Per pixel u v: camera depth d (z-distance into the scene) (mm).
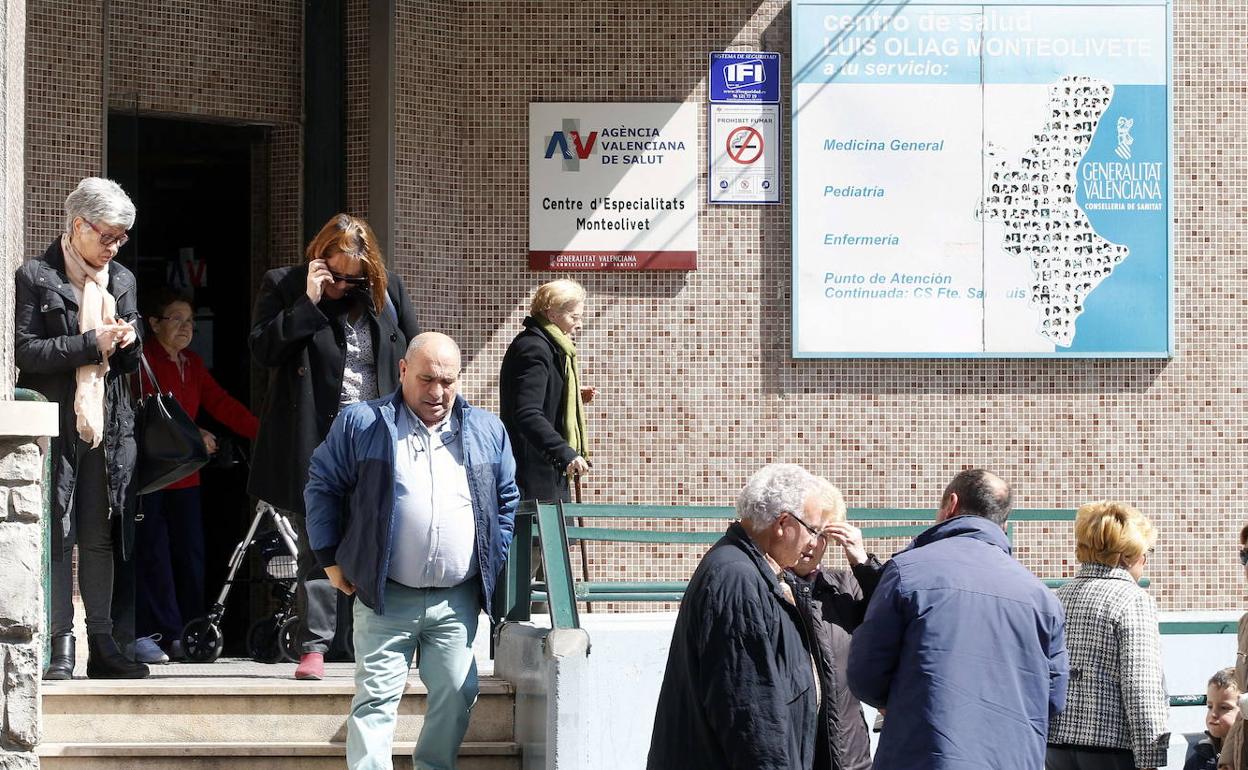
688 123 17188
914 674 8625
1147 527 11000
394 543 10211
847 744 10094
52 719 11383
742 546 8641
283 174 17109
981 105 17266
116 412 12102
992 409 17312
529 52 17156
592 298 17172
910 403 17281
